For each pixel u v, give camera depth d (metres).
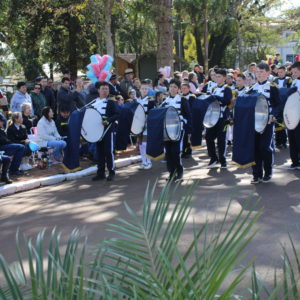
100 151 8.98
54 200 7.61
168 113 8.22
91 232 5.71
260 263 4.43
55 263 1.79
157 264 1.91
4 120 9.63
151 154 8.41
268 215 6.01
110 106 8.84
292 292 1.83
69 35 28.30
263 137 7.66
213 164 9.52
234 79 12.70
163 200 2.09
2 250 5.31
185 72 14.20
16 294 1.72
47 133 10.24
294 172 8.64
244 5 33.22
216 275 1.66
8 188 8.29
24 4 23.91
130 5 22.25
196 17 26.45
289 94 8.41
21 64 29.80
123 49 34.50
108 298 1.69
